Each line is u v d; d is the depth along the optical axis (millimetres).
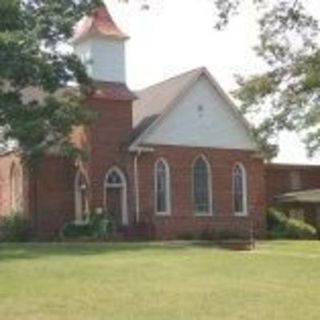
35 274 26031
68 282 24062
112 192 52281
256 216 56062
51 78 44000
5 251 36094
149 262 29969
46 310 19078
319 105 46375
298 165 62969
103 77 53031
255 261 30578
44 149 45562
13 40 42094
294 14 35438
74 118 44531
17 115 43781
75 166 52719
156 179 53031
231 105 55625
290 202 60969
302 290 22438
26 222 50531
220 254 34125
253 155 56031
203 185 54625
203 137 54719
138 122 54656
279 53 44062
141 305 19719
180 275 25859
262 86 45375
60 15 45344
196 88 54719
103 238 48938
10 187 54406
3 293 21797
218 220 54750
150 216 52406
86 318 18062
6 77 42594
